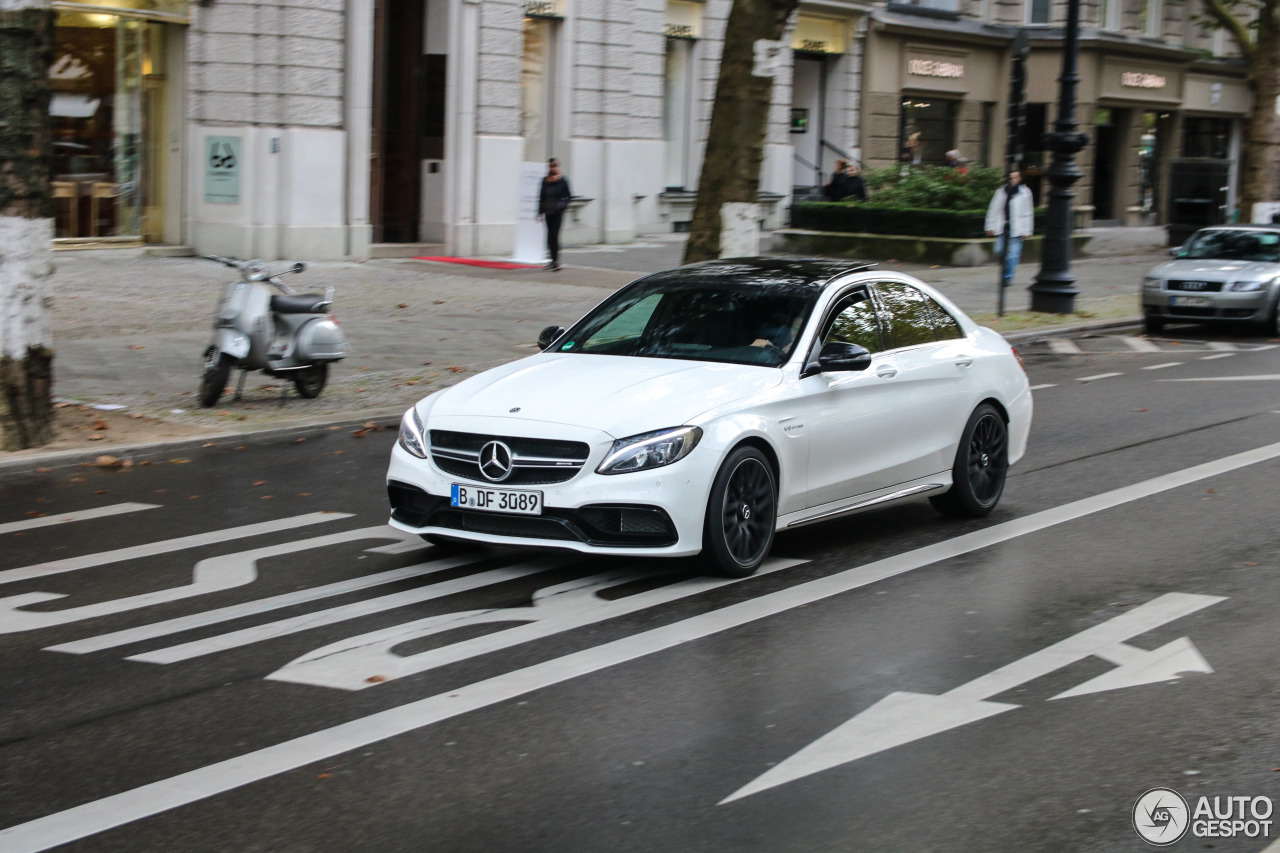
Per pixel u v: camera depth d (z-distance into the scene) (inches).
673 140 1252.5
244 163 899.4
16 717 201.8
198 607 259.8
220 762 184.2
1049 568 291.0
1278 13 1202.6
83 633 243.6
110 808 169.9
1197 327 817.5
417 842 160.4
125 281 792.3
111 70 893.2
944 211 1059.9
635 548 263.6
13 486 370.6
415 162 1018.1
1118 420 488.1
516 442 269.0
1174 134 1768.0
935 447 326.0
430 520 279.4
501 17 1008.2
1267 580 280.4
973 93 1541.6
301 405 481.4
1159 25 1706.4
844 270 323.9
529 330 671.8
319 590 271.1
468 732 195.0
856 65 1395.2
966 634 243.1
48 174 402.6
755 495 281.3
